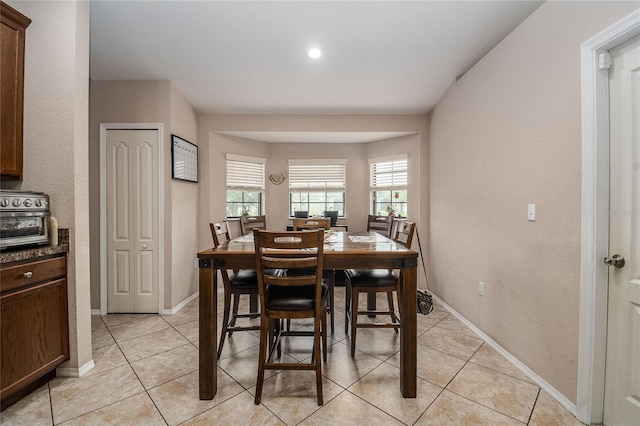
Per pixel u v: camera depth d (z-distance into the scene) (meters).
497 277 2.22
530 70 1.86
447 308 3.14
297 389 1.75
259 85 3.05
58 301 1.79
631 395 1.35
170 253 3.00
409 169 3.98
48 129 1.82
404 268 1.71
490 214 2.31
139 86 2.95
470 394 1.69
